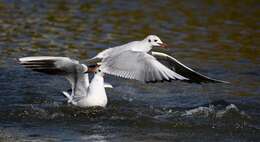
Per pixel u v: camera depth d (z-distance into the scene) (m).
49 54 19.08
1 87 15.67
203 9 27.33
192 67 18.45
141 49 13.68
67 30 22.39
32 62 12.95
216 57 19.86
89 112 14.04
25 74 16.89
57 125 13.22
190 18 25.44
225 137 12.83
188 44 21.36
